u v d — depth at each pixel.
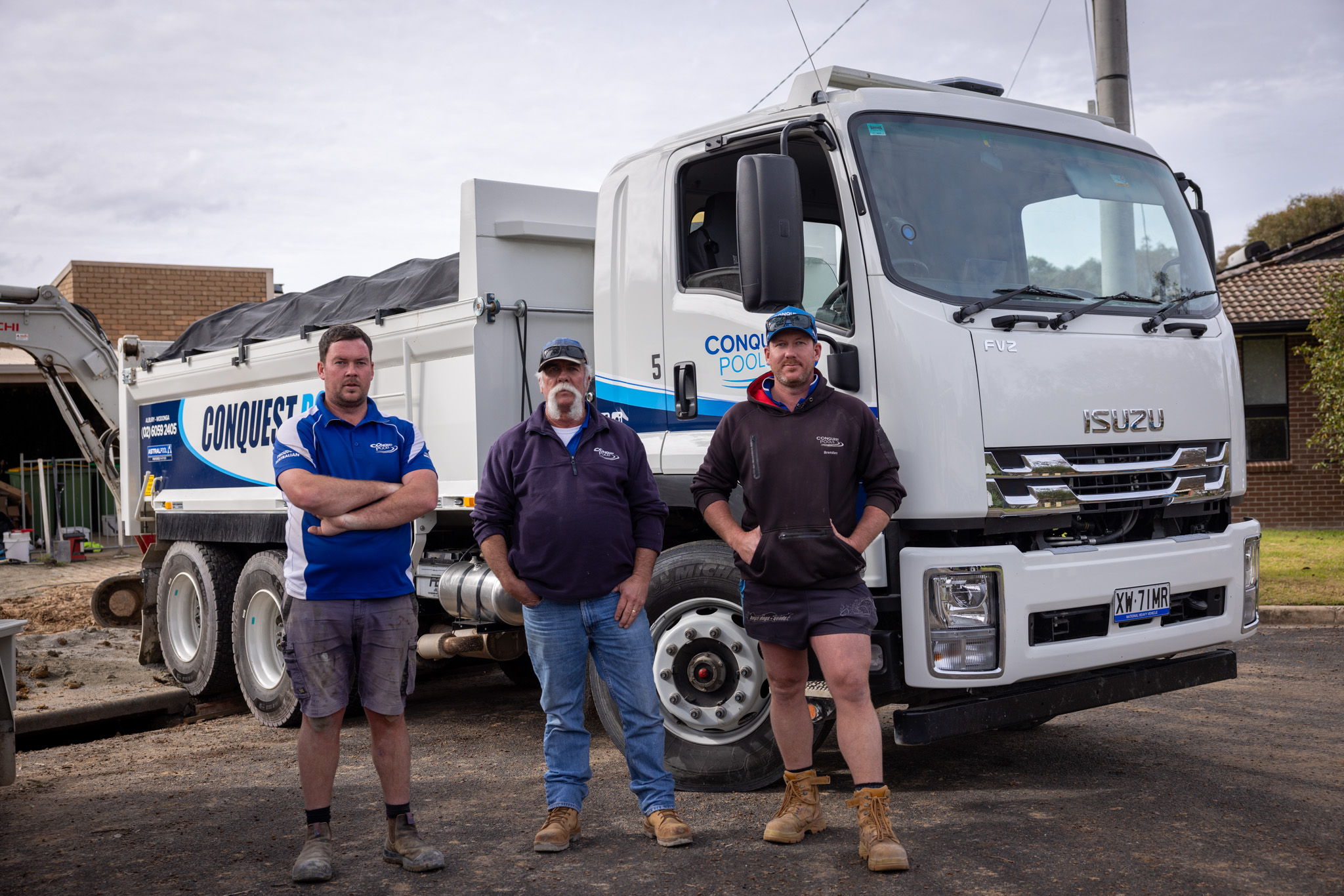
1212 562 5.29
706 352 5.36
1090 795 5.05
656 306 5.60
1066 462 4.83
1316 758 5.62
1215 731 6.24
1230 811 4.75
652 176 5.68
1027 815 4.78
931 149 5.12
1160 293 5.56
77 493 21.44
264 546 8.37
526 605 4.68
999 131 5.39
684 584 5.27
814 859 4.31
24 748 7.67
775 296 4.43
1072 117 5.79
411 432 4.64
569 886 4.14
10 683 5.35
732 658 5.18
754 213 4.46
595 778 5.69
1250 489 18.64
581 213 6.65
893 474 4.41
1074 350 4.93
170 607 8.91
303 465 4.40
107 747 7.18
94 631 11.28
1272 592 11.13
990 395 4.66
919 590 4.62
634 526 4.74
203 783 5.96
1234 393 5.54
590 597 4.58
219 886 4.26
